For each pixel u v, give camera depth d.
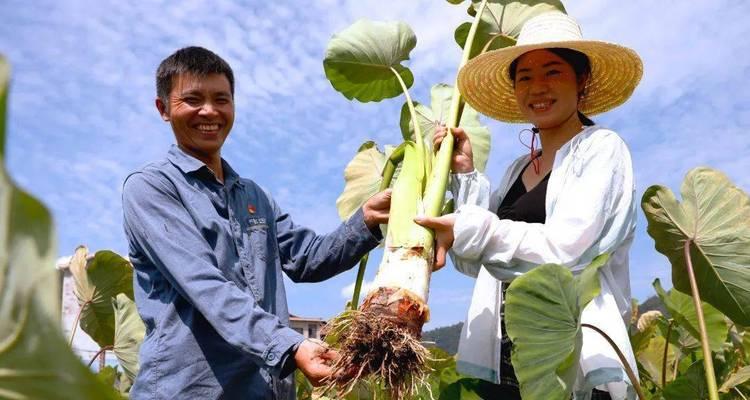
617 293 2.33
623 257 2.40
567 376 1.94
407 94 3.03
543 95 2.54
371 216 2.70
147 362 2.21
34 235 0.51
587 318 2.24
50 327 0.52
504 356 2.50
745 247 2.65
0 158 0.49
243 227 2.46
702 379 3.04
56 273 0.53
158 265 2.22
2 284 0.52
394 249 2.28
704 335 2.29
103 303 4.61
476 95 3.02
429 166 2.61
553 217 2.29
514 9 3.39
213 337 2.22
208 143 2.45
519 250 2.23
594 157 2.33
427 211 2.41
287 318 2.50
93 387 0.54
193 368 2.18
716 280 2.77
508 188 2.78
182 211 2.30
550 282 1.98
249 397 2.24
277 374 2.04
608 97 2.93
